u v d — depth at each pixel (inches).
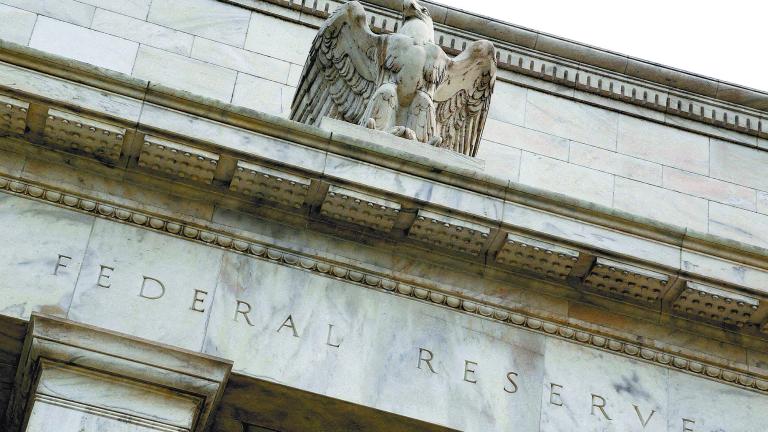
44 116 948.6
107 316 924.0
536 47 1224.8
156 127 948.6
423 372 951.6
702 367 992.9
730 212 1189.1
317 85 1063.0
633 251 979.9
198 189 972.6
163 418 901.8
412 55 1034.1
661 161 1200.8
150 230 959.6
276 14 1190.9
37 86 943.0
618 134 1206.3
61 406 889.5
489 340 971.9
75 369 901.8
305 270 967.6
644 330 995.9
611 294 994.7
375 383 941.8
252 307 948.0
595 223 983.6
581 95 1217.4
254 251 965.8
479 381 956.6
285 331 944.3
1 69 943.7
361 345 951.6
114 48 1142.3
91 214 956.6
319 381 935.0
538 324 982.4
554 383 966.4
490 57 1053.8
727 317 998.4
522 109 1199.6
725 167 1209.4
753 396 991.0
